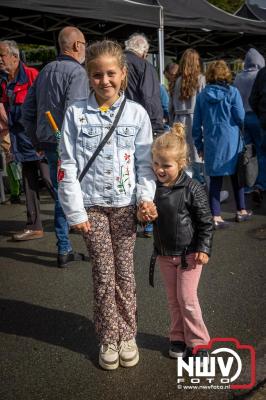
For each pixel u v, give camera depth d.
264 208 5.67
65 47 3.75
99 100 2.44
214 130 4.74
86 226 2.44
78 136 2.44
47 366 2.71
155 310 3.26
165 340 2.90
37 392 2.49
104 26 8.75
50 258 4.31
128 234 2.54
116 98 2.45
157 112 4.33
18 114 4.55
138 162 2.50
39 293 3.62
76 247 4.58
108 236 2.53
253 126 5.87
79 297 3.52
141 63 4.26
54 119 3.74
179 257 2.54
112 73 2.34
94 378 2.58
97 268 2.54
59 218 3.97
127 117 2.45
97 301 2.59
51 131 3.78
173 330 2.71
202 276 3.79
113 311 2.59
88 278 3.83
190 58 5.22
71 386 2.52
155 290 3.57
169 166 2.41
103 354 2.63
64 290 3.65
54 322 3.19
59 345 2.92
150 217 2.40
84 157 2.45
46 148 3.87
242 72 6.07
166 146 2.39
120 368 2.64
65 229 4.02
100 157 2.44
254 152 4.86
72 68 3.67
